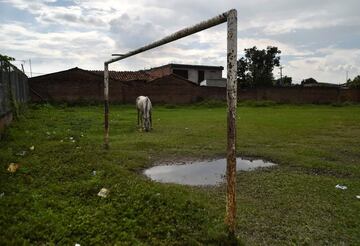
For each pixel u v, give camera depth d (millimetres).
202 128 13328
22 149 7395
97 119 15703
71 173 5660
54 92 25703
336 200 5043
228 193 3496
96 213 3973
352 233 3961
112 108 24188
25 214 3877
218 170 7098
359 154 8727
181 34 4254
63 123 13328
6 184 4867
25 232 3449
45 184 5070
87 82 26562
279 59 43344
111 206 4227
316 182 5984
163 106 27359
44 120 13719
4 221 3678
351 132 12570
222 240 3488
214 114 20250
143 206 4246
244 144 9852
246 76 43500
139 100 12938
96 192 4770
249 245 3590
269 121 16109
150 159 7895
